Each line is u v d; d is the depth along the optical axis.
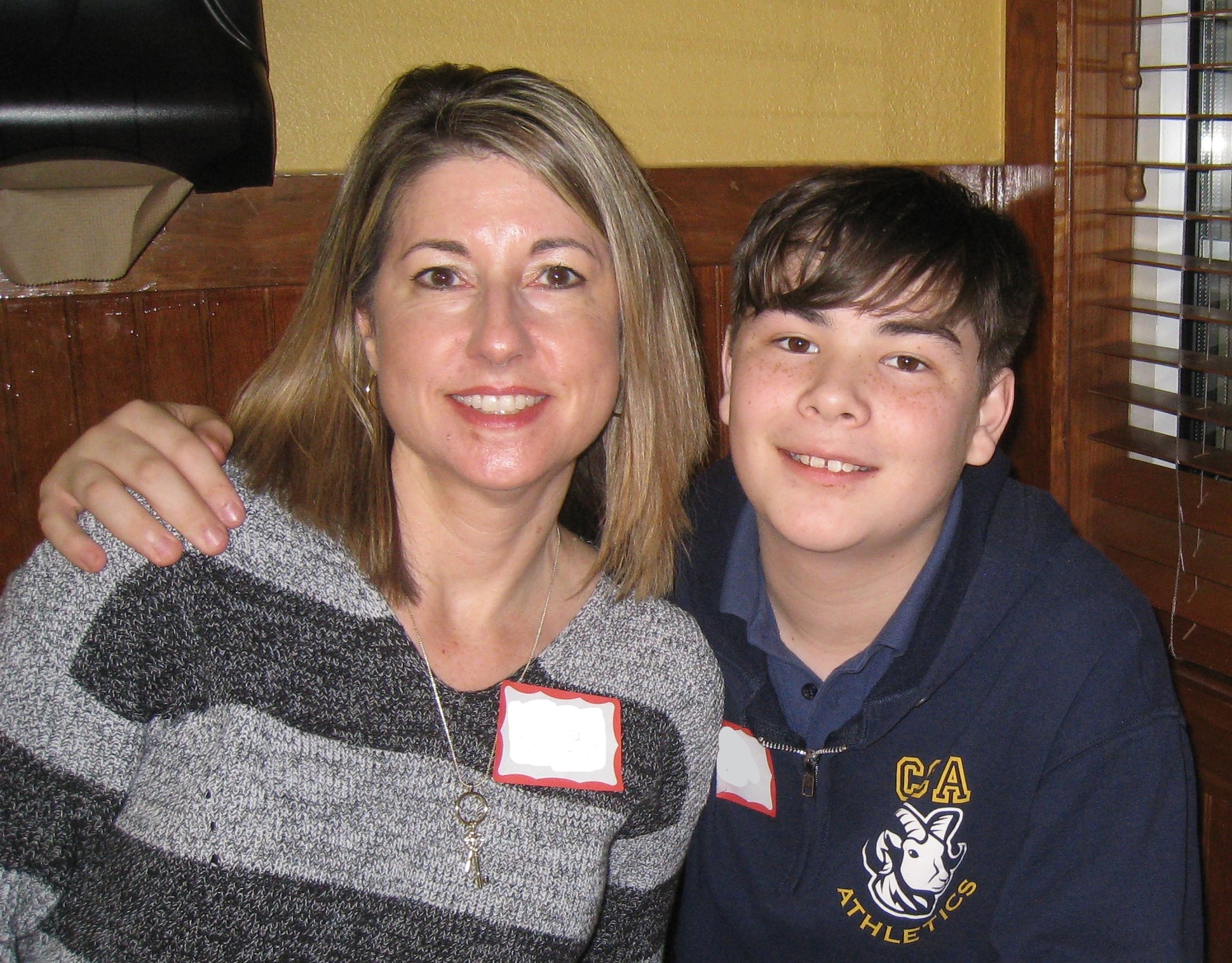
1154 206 1.81
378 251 1.00
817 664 1.24
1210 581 1.66
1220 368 1.58
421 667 1.00
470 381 0.93
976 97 1.86
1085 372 1.85
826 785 1.20
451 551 1.04
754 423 1.12
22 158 1.15
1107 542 1.83
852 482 1.09
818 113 1.78
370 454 1.03
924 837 1.18
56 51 1.12
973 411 1.14
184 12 1.17
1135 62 1.73
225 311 1.51
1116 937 1.08
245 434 1.07
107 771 0.93
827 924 1.22
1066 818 1.13
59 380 1.44
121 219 1.27
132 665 0.92
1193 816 1.13
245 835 0.92
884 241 1.05
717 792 1.27
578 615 1.10
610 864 1.16
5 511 1.45
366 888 0.95
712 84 1.71
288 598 0.96
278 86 1.48
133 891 0.91
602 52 1.64
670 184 1.71
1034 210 1.85
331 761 0.95
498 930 1.00
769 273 1.12
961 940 1.23
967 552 1.18
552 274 0.98
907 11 1.79
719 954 1.36
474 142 0.95
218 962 0.91
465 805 0.99
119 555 0.92
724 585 1.25
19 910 0.92
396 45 1.52
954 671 1.16
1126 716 1.12
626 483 1.12
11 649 0.91
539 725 1.03
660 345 1.10
